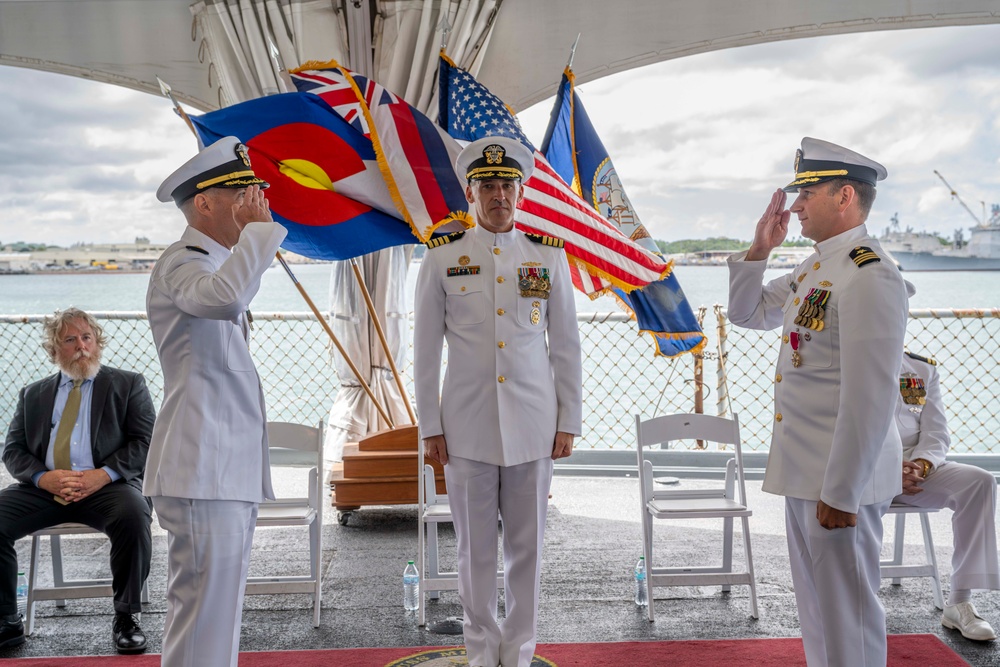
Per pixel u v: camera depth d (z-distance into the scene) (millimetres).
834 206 2791
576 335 3350
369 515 5664
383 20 6168
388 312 6246
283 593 3965
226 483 2658
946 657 3447
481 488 3197
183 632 2619
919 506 3918
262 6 6094
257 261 2535
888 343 2551
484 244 3279
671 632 3773
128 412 4156
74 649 3717
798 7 6277
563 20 6379
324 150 4430
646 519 4000
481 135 4781
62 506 3895
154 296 2680
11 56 6578
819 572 2727
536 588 3254
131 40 6523
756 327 3256
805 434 2754
